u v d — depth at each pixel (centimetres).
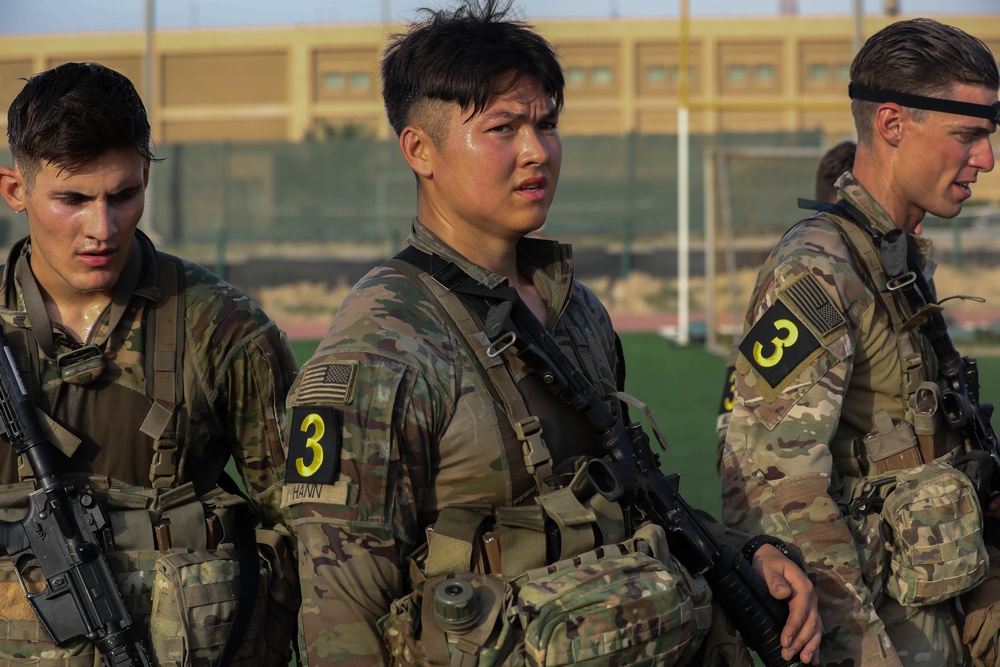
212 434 198
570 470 172
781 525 200
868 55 227
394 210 2373
